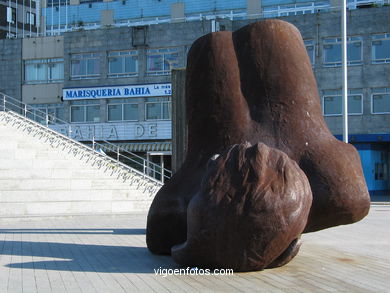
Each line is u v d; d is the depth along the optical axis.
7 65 40.03
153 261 9.27
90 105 37.38
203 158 9.39
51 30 44.88
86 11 45.31
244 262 7.55
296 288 6.98
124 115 36.66
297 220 7.28
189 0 41.88
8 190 19.45
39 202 19.58
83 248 11.09
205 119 9.46
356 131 33.06
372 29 32.81
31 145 21.12
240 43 9.62
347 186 8.32
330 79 33.44
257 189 7.23
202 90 9.54
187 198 9.27
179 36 35.75
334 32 33.34
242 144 7.76
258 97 9.29
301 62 9.34
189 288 7.00
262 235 7.21
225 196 7.33
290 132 8.95
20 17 55.53
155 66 36.34
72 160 21.14
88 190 20.52
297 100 9.12
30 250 10.84
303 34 33.91
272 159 7.47
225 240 7.36
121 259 9.55
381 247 10.98
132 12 43.91
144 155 36.09
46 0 46.66
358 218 8.56
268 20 9.58
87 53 37.62
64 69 38.06
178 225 9.34
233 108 9.29
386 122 32.56
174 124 13.48
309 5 38.50
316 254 9.99
